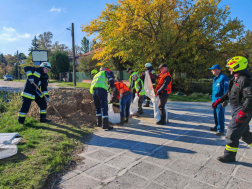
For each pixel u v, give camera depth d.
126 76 22.98
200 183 2.76
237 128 3.17
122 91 5.63
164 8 13.74
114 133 4.94
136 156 3.63
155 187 2.66
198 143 4.29
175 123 5.96
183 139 4.54
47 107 5.77
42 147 3.66
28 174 2.78
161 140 4.47
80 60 32.38
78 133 4.73
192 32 14.38
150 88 6.09
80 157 3.56
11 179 2.62
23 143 3.79
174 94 16.50
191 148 4.01
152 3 13.81
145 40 14.23
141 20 14.05
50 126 5.00
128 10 14.16
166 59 14.62
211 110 8.19
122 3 14.30
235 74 3.16
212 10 14.27
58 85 24.11
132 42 14.46
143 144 4.22
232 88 3.25
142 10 13.38
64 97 6.24
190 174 3.00
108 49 16.56
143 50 14.34
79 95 6.66
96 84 5.14
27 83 4.86
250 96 2.85
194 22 14.36
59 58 40.19
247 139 3.43
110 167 3.21
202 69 15.35
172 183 2.76
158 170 3.12
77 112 5.85
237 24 14.29
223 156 3.40
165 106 5.90
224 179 2.86
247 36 14.96
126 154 3.71
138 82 6.84
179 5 14.49
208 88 17.61
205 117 6.79
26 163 3.05
